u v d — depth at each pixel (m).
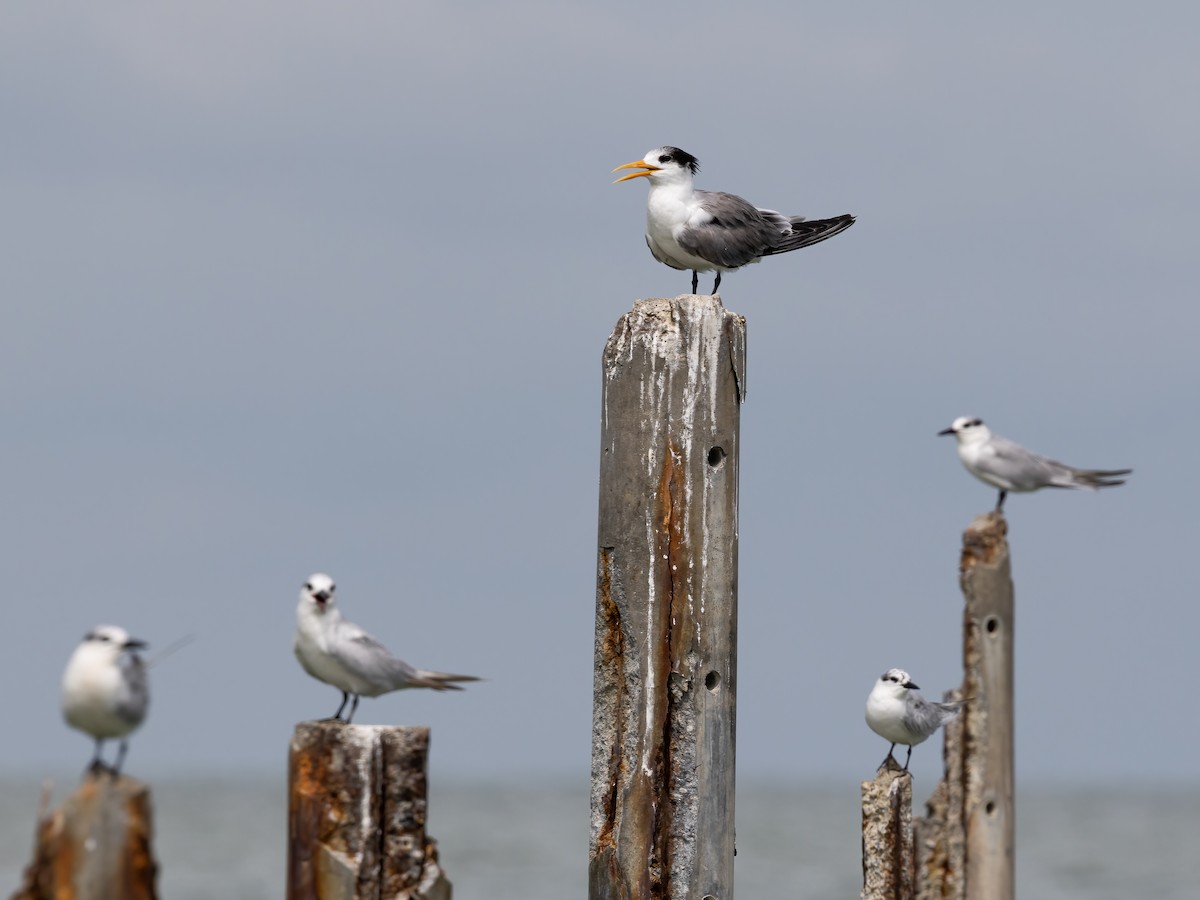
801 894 49.88
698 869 15.52
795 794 153.62
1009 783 17.31
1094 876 56.69
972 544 17.33
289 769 13.22
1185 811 108.88
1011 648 17.45
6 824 77.06
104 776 11.16
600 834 15.75
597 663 15.92
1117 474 19.48
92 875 10.63
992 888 17.06
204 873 55.53
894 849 16.42
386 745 13.09
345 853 12.94
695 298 15.79
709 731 15.61
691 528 15.60
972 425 19.58
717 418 15.72
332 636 15.03
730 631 15.79
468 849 67.94
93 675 11.68
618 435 15.80
